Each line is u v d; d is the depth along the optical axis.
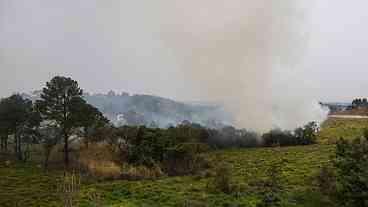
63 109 59.34
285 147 81.31
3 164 62.41
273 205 35.09
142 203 38.47
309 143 86.56
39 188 47.12
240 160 64.50
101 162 58.56
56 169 58.62
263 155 69.75
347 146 35.25
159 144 60.88
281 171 50.88
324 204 34.75
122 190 44.19
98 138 64.69
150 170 55.28
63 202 39.38
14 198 42.38
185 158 58.66
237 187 41.81
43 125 64.00
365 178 30.59
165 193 41.84
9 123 64.75
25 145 81.19
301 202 35.97
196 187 43.81
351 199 31.34
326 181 37.06
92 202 38.69
